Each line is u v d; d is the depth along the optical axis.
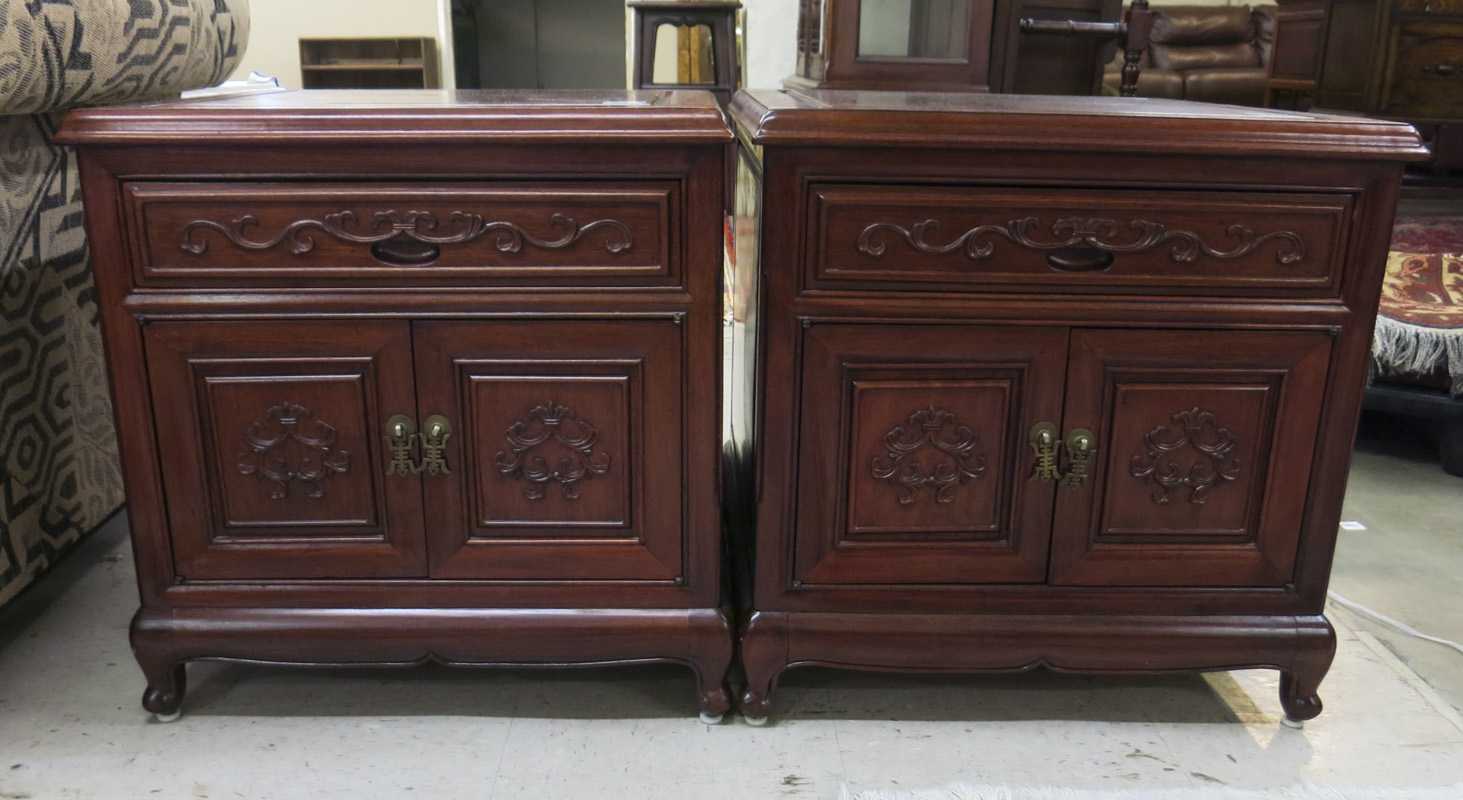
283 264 1.04
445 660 1.16
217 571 1.14
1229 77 6.45
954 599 1.16
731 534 1.38
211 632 1.14
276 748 1.14
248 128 0.99
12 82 1.02
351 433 1.10
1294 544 1.16
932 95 1.38
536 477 1.12
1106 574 1.16
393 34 6.04
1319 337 1.09
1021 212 1.04
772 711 1.21
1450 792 1.09
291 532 1.13
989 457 1.12
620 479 1.12
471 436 1.10
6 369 1.26
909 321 1.07
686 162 1.02
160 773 1.09
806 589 1.16
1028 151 1.02
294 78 6.10
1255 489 1.15
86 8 1.10
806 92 1.39
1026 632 1.16
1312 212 1.05
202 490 1.11
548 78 8.19
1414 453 2.13
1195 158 1.03
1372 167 1.05
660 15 3.23
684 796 1.07
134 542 1.12
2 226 1.24
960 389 1.10
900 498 1.13
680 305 1.06
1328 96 3.43
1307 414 1.12
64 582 1.49
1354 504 1.87
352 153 1.00
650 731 1.18
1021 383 1.10
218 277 1.04
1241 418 1.12
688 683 1.27
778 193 1.03
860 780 1.10
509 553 1.14
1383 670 1.33
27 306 1.31
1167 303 1.07
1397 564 1.64
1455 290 2.10
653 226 1.04
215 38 1.48
